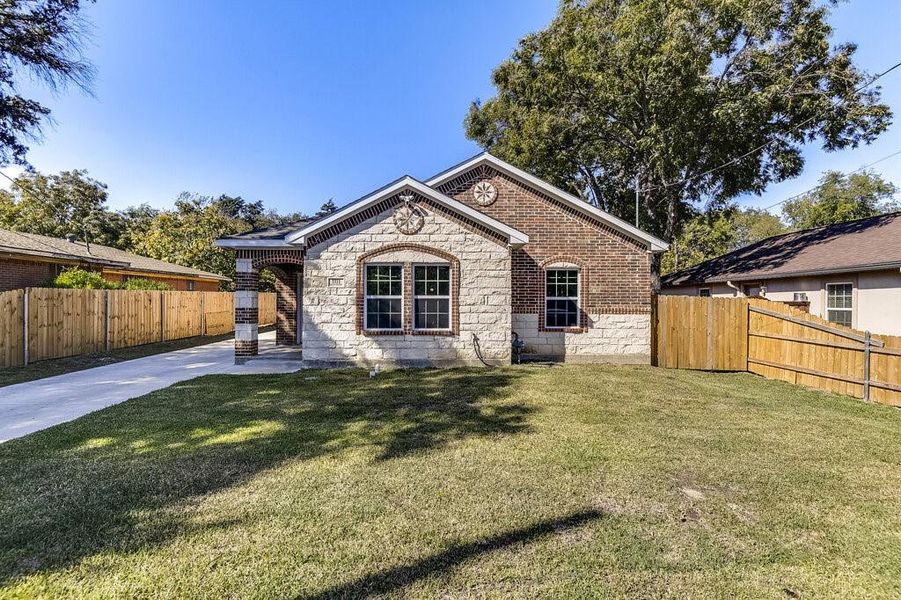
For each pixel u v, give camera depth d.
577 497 3.90
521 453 4.98
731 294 16.47
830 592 2.69
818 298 12.38
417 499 3.82
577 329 12.18
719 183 18.81
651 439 5.51
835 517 3.61
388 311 10.88
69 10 12.54
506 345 10.92
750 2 13.37
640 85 15.06
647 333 12.16
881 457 4.96
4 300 10.66
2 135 13.21
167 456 4.77
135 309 15.59
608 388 8.50
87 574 2.75
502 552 3.04
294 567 2.84
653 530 3.37
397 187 10.70
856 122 14.41
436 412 6.68
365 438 5.46
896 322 10.13
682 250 36.75
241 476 4.26
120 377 9.46
